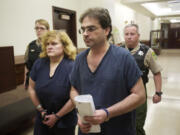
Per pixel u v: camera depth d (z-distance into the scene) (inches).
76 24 211.8
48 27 87.4
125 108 33.9
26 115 87.3
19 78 117.9
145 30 423.8
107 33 35.8
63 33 56.1
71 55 56.2
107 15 34.1
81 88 40.0
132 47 70.8
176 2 267.6
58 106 53.6
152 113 120.0
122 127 38.1
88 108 30.6
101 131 37.9
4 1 125.6
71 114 55.4
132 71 35.0
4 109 87.7
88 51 39.7
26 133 89.7
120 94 36.0
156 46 430.0
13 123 79.4
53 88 52.6
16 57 130.6
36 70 57.7
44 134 55.7
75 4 206.2
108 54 36.4
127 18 295.7
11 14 131.7
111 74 35.1
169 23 687.7
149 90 169.3
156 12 362.9
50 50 53.8
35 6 153.1
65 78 52.4
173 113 119.0
